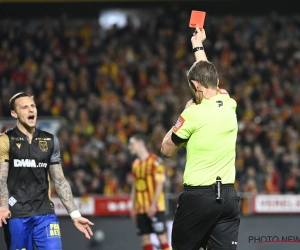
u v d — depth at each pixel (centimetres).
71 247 3666
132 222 3778
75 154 5097
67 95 6334
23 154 1906
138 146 3322
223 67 6850
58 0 6681
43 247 1903
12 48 7056
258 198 3822
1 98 6256
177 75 6694
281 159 5100
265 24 7650
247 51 7175
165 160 5003
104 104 5997
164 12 7725
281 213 3806
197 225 1672
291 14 8025
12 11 7756
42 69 6631
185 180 1686
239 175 4872
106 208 3869
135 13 7931
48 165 1952
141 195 3316
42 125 5409
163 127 5816
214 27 7481
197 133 1675
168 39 7319
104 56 7025
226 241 1669
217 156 1667
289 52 7206
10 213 1845
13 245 1900
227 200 1656
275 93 6394
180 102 6184
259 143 5534
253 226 3584
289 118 5919
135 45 7244
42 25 7356
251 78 6762
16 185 1908
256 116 6056
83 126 5703
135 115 6131
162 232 3284
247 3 7906
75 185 4659
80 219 1930
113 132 5700
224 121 1681
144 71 6862
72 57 6925
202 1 7875
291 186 4809
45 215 1922
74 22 7919
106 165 5100
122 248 3747
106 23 7944
